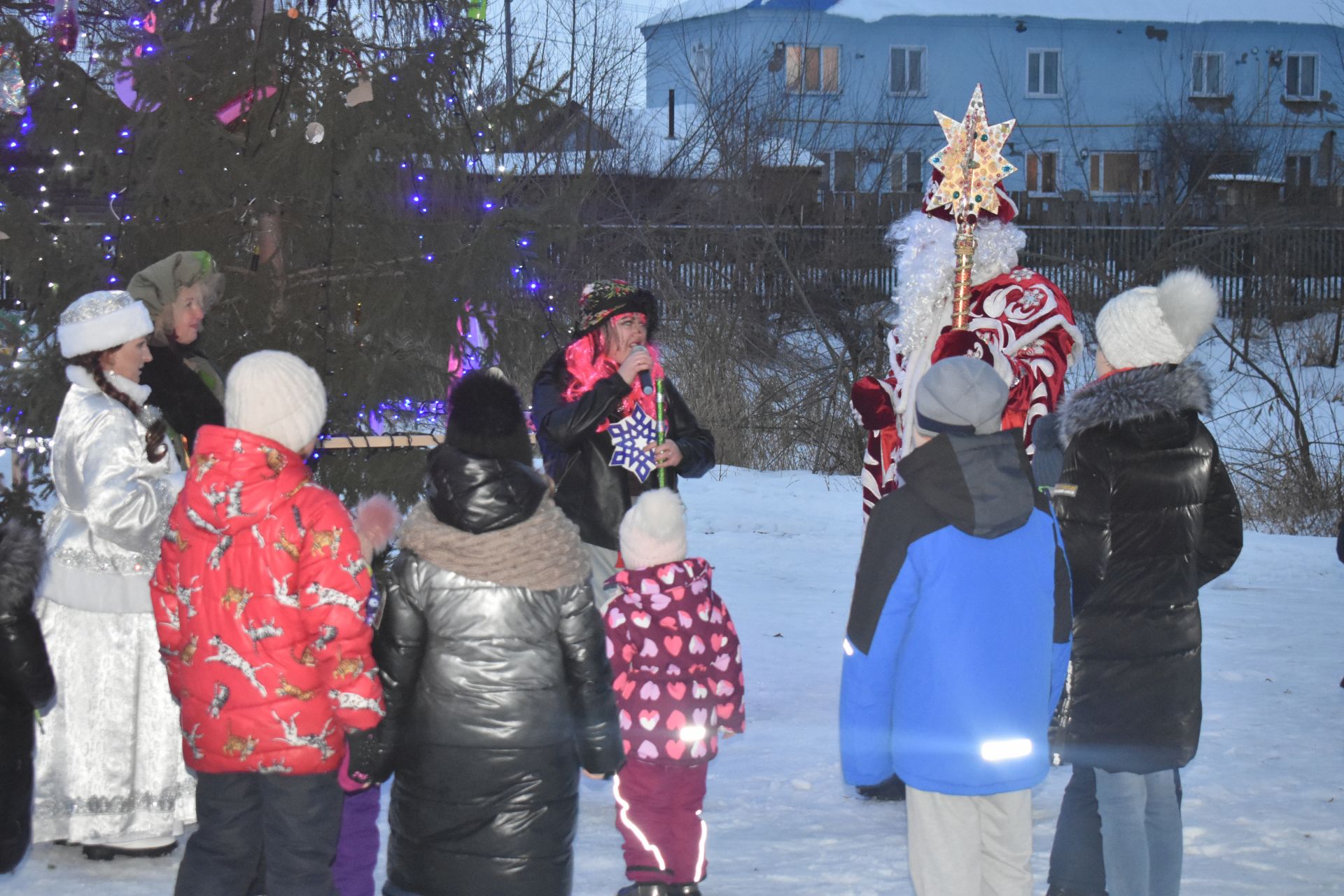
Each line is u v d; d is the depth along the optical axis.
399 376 7.55
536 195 12.85
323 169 7.26
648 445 5.71
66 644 4.54
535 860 3.59
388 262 7.55
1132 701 3.87
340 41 7.42
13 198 6.66
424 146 7.80
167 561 3.62
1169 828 3.98
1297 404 16.11
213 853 3.61
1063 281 23.56
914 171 39.41
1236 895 4.32
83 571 4.54
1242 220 24.11
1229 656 8.18
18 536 3.89
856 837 4.97
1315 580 10.93
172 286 5.03
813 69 40.62
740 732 4.36
